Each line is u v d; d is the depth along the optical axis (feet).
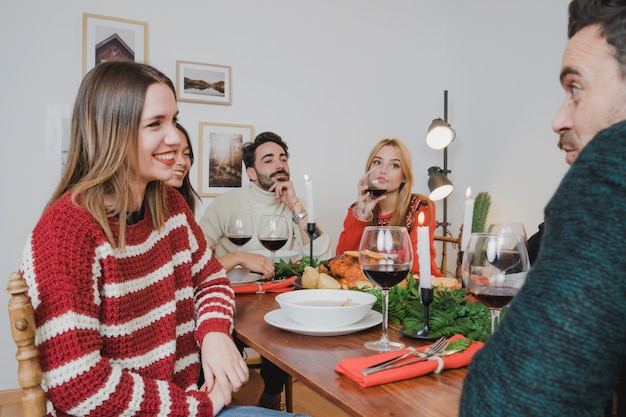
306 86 11.94
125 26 10.17
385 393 2.42
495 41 12.07
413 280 4.39
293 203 8.82
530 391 1.30
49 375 2.68
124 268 3.27
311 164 12.03
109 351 3.10
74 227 2.89
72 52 9.79
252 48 11.36
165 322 3.51
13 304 2.51
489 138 12.31
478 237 2.81
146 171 3.42
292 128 11.80
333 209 12.27
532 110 11.06
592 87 1.88
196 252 4.24
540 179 10.87
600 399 1.31
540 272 1.41
